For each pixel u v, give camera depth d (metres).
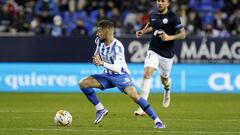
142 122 43.06
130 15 89.31
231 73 76.69
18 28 84.50
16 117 46.22
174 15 47.34
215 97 70.12
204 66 76.50
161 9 47.53
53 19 87.44
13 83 75.31
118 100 65.50
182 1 93.44
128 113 50.47
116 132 36.53
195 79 76.50
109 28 37.81
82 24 84.25
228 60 76.56
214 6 94.56
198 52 76.25
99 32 37.91
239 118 46.97
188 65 76.31
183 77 76.38
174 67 76.19
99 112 40.31
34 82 75.50
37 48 75.25
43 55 75.38
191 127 39.94
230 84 76.81
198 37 76.06
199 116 48.53
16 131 36.81
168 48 48.16
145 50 75.25
